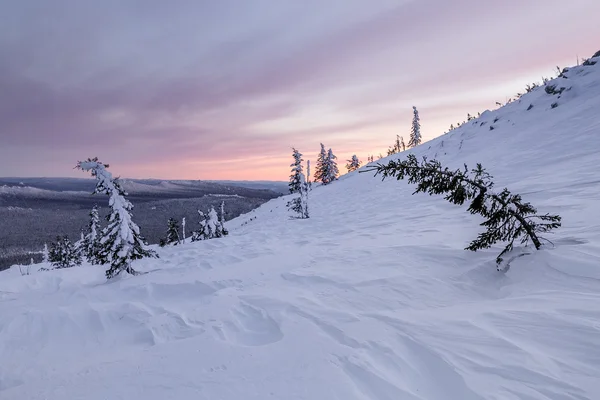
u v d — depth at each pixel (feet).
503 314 11.59
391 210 51.85
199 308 17.95
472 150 77.66
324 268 22.76
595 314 10.37
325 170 219.20
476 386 8.15
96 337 17.22
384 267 20.89
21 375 13.60
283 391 8.74
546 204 26.37
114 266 36.91
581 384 7.59
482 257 19.71
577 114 60.49
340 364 9.82
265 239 50.37
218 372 10.27
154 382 10.12
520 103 92.38
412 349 10.31
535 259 16.39
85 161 37.11
